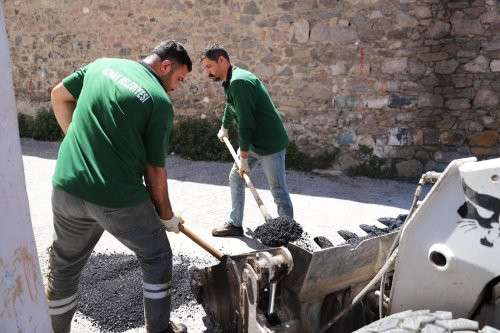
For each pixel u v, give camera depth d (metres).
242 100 4.20
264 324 2.53
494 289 2.03
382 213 5.73
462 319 1.88
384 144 7.04
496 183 1.87
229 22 7.46
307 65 7.18
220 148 7.69
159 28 7.89
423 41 6.62
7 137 1.78
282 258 2.48
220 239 4.88
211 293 3.01
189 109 8.02
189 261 4.32
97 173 2.66
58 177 2.76
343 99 7.10
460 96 6.64
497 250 1.91
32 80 8.99
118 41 8.21
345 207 5.92
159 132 2.70
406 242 2.12
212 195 6.23
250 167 4.73
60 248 2.89
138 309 3.55
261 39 7.35
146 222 2.79
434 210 2.05
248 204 5.93
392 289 2.22
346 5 6.81
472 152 6.74
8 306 1.76
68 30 8.49
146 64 2.89
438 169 6.89
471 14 6.38
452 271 2.02
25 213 1.89
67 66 8.67
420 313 1.97
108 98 2.64
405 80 6.79
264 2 7.20
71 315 3.05
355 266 2.60
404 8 6.59
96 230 2.93
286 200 4.64
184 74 3.07
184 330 3.09
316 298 2.62
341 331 2.69
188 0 7.60
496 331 1.82
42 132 8.81
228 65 4.32
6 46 1.79
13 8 8.79
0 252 1.73
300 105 7.34
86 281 3.89
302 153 7.43
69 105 3.17
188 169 7.29
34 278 1.95
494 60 6.41
